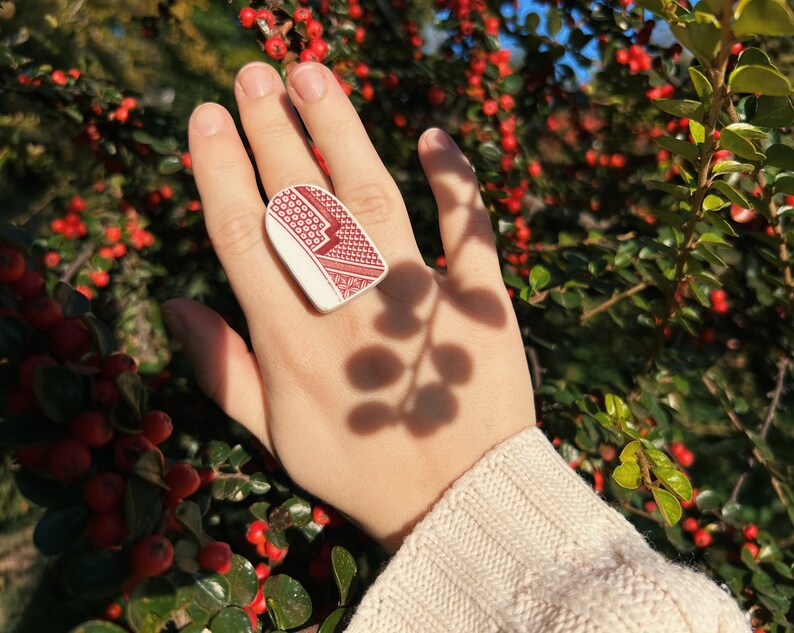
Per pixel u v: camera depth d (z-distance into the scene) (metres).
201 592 0.17
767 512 0.44
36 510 0.54
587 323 0.46
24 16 0.67
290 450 0.19
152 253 0.46
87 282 0.44
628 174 0.46
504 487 0.17
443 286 0.21
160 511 0.15
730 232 0.24
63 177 0.60
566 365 0.43
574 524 0.16
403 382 0.19
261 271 0.20
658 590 0.14
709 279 0.27
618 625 0.13
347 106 0.21
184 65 0.80
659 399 0.34
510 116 0.41
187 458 0.31
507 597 0.15
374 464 0.18
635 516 0.37
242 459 0.27
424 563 0.16
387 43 0.44
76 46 0.73
